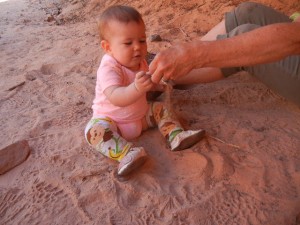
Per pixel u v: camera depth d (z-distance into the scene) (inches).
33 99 47.6
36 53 66.0
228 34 37.2
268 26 27.3
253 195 30.1
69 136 38.4
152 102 37.6
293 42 27.0
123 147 33.0
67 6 100.3
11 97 48.5
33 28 84.4
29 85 51.5
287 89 35.6
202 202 29.6
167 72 28.8
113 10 33.4
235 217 28.5
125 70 34.5
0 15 100.1
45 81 52.4
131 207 29.8
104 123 34.0
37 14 98.5
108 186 31.4
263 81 37.3
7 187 32.8
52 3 107.2
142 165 33.3
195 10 76.0
